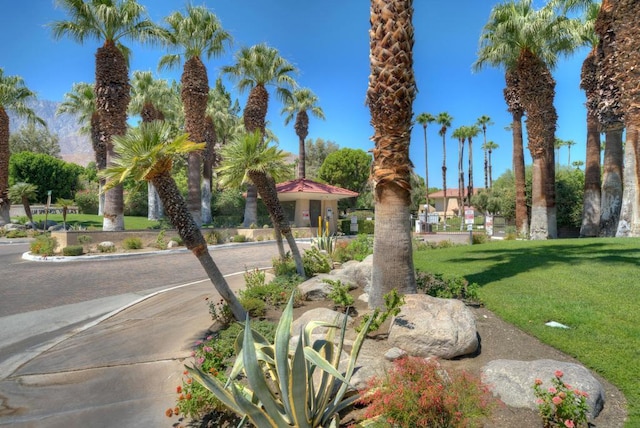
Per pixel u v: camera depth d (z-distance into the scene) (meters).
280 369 3.35
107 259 17.78
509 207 38.78
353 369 4.25
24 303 10.06
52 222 32.03
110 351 6.70
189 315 8.62
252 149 11.12
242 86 29.42
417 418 3.34
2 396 5.17
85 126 39.06
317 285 8.70
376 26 6.77
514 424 3.71
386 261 6.70
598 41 20.38
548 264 10.69
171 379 5.49
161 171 6.71
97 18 20.97
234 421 4.19
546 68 22.36
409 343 5.06
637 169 16.08
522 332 5.92
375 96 6.72
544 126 21.97
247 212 31.09
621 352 5.01
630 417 3.79
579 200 29.23
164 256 18.89
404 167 6.66
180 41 26.06
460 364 4.89
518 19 21.52
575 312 6.50
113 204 21.66
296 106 38.03
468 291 7.16
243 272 14.18
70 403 4.93
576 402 3.70
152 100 35.44
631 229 17.34
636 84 15.04
